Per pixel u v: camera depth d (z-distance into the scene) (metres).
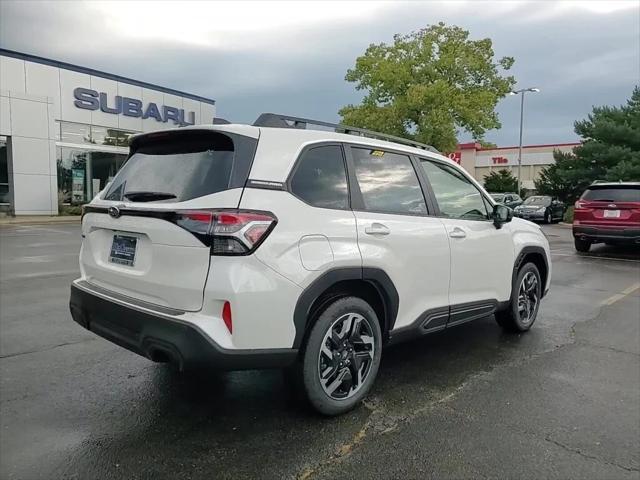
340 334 3.50
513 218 5.48
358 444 3.15
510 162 57.72
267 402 3.71
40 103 22.95
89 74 25.11
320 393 3.38
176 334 2.93
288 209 3.17
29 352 4.71
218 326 2.93
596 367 4.55
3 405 3.62
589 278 9.34
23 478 2.76
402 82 33.00
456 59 33.19
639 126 30.75
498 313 5.50
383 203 3.88
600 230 12.21
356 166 3.76
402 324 3.93
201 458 2.97
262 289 2.98
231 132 3.23
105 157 26.39
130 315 3.18
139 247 3.32
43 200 23.44
